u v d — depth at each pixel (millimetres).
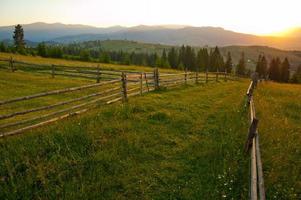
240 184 6797
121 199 6484
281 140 9352
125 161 8141
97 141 9047
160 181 7305
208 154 8695
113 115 12008
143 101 16000
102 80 26984
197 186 6988
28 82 22922
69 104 15570
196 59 112062
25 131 9758
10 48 76062
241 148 8938
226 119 12984
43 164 7371
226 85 29609
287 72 106312
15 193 6262
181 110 14500
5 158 7320
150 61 129750
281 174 6992
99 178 7152
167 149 9219
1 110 13656
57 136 8875
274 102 17531
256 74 21609
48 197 6320
